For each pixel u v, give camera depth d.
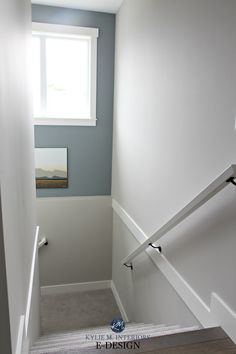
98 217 4.07
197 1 1.61
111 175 4.03
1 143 0.88
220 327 1.43
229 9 1.33
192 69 1.69
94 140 3.87
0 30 0.92
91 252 4.15
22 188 1.48
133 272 3.04
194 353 1.28
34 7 3.35
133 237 3.03
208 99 1.53
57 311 3.69
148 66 2.43
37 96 3.70
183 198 1.85
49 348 1.58
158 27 2.18
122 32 3.26
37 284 2.52
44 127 3.68
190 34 1.70
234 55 1.31
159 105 2.21
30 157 2.06
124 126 3.29
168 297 2.11
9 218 1.00
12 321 1.00
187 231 1.79
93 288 4.25
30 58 2.16
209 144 1.53
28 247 1.77
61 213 3.93
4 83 0.98
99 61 3.67
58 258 4.05
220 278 1.45
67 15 3.46
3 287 0.90
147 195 2.54
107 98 3.80
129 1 2.96
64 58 3.70
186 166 1.80
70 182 3.91
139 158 2.74
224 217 1.41
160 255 2.22
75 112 3.86
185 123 1.79
